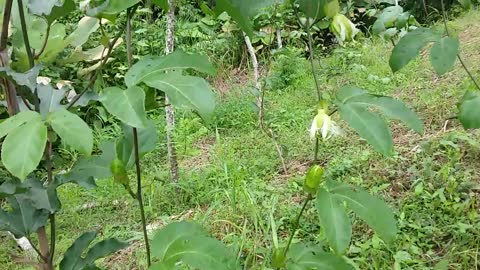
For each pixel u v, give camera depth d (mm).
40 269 1587
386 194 3469
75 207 3973
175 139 4949
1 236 3600
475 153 3744
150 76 1127
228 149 4633
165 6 1313
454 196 3281
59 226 3703
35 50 1632
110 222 3758
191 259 1202
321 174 1300
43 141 1052
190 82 1095
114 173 1375
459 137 3818
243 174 4027
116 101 1069
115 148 1571
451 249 2789
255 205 3334
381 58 6500
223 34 7641
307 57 7211
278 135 4797
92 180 1510
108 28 4535
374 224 1254
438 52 1646
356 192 1284
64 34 1686
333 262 1400
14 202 1519
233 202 3473
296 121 5082
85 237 1610
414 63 5910
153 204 3857
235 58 7539
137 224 3676
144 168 4570
